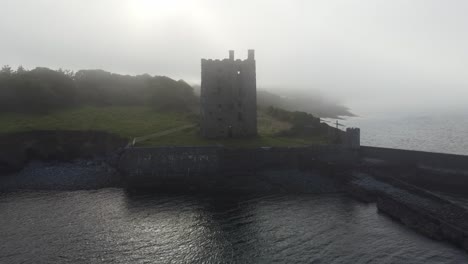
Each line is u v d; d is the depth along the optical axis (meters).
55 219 45.03
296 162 63.50
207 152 61.16
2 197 53.41
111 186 58.69
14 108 85.94
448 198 50.78
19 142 67.94
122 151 65.19
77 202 51.31
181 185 58.81
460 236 37.44
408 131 151.88
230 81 71.44
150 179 60.28
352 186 55.91
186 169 60.94
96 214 46.78
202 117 71.44
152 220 44.88
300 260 34.94
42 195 54.34
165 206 49.81
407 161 61.84
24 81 88.31
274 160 63.19
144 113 93.12
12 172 62.97
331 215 46.19
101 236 40.25
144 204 50.53
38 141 69.50
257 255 36.03
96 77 114.12
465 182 54.31
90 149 69.06
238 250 37.16
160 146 61.88
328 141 72.31
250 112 73.06
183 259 35.34
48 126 74.62
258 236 40.38
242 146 64.75
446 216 41.62
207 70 70.56
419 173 59.00
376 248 37.03
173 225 43.38
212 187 57.66
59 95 93.88
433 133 143.12
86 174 61.88
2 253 36.06
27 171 63.19
